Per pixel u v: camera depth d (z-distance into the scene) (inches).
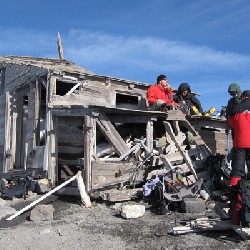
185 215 269.0
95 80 466.6
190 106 466.9
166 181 296.4
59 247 215.2
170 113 391.5
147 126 394.0
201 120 461.7
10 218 291.1
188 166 346.0
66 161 413.7
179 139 388.2
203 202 278.8
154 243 210.5
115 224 257.3
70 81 443.2
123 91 497.0
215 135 444.8
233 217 215.5
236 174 228.2
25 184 386.3
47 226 263.7
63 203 343.0
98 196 329.4
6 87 542.6
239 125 233.0
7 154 492.1
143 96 519.8
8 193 407.2
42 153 414.9
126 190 335.3
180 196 284.8
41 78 441.1
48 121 405.7
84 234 237.6
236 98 293.7
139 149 382.6
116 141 365.4
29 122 456.4
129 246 209.5
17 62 511.5
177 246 202.7
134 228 243.4
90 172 343.6
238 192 213.2
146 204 308.2
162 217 268.7
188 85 476.7
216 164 344.8
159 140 399.9
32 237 237.1
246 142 228.2
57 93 551.5
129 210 270.7
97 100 463.8
